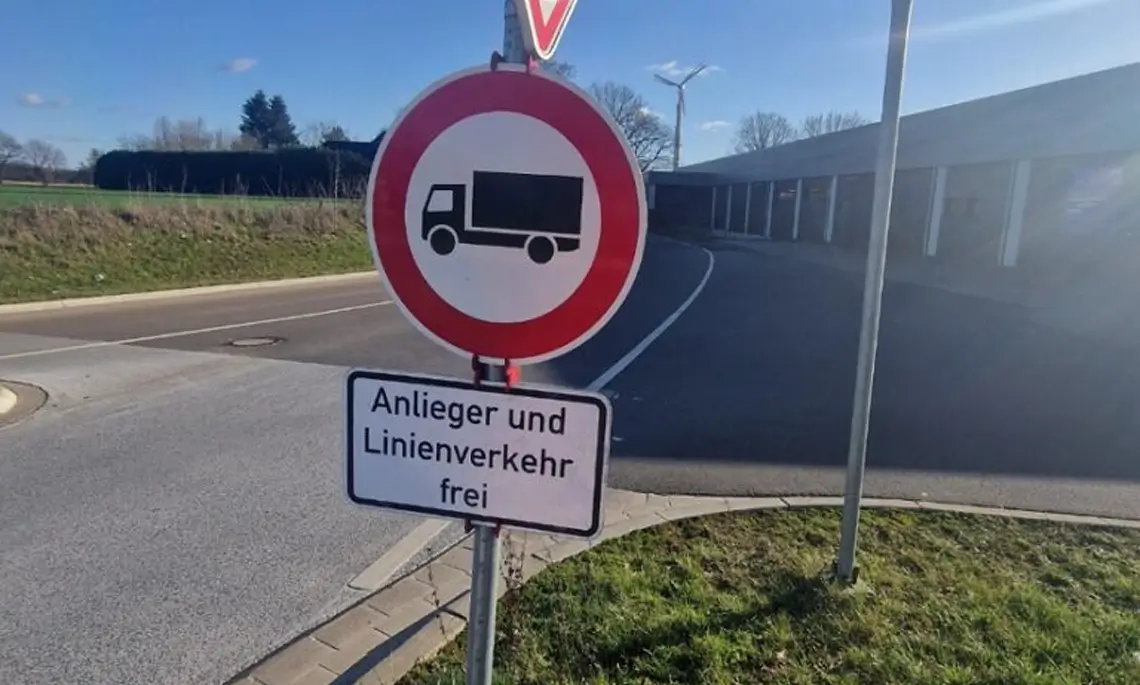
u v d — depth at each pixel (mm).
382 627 2770
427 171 1433
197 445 5090
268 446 5078
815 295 14625
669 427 5582
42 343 9055
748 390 6773
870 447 5156
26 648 2717
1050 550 3402
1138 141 14797
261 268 17734
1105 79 15633
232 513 3941
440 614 2811
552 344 1451
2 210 15898
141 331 9992
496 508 1485
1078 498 4227
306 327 10438
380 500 1530
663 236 40250
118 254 15914
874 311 2812
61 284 13648
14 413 5891
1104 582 3111
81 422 5633
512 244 1431
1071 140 16531
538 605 2826
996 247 19547
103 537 3635
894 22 2590
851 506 2973
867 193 27750
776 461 4828
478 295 1453
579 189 1397
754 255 26188
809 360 8188
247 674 2529
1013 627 2727
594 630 2660
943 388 7004
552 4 1430
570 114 1378
